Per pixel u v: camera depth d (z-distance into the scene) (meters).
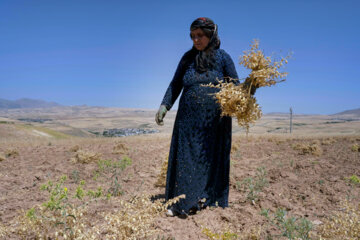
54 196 3.31
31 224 2.75
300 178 5.87
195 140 3.55
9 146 12.54
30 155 10.08
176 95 3.90
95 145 13.38
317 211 3.80
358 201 4.14
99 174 6.68
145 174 6.65
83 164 8.09
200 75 3.57
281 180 5.66
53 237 2.73
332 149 11.35
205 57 3.58
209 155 3.59
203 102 3.55
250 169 6.92
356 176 5.65
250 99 3.28
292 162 7.65
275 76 3.21
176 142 3.70
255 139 16.02
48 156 9.84
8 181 5.94
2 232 2.80
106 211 3.49
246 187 5.02
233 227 3.19
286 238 2.88
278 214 2.97
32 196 4.54
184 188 3.52
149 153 10.52
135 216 2.59
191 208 3.60
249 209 3.75
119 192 4.83
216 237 2.73
